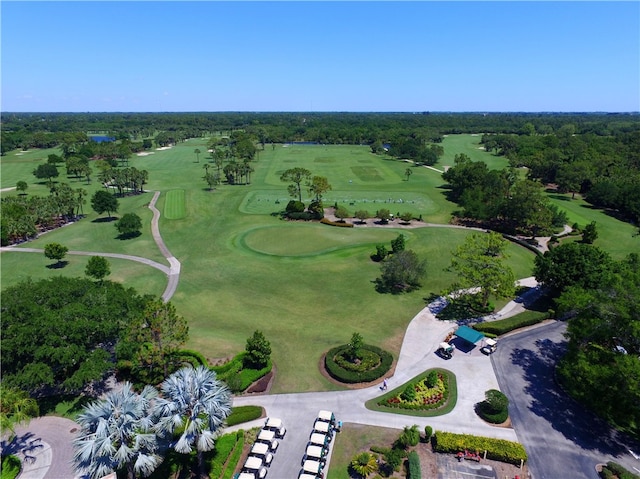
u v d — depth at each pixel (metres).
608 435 41.22
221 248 93.88
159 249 93.94
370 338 57.66
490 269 61.03
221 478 35.91
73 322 43.41
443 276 77.88
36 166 199.12
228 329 60.22
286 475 36.59
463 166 143.62
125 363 48.75
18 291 48.00
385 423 42.50
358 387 47.84
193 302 68.62
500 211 106.19
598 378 40.28
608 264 63.06
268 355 50.09
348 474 36.75
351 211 125.19
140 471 30.27
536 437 40.75
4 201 110.19
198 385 31.67
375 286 73.75
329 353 52.84
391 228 107.38
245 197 141.50
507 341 57.00
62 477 35.84
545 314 62.22
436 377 47.28
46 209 105.75
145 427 29.98
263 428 41.12
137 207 128.12
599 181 134.75
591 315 45.50
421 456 38.47
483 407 43.91
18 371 41.16
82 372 41.44
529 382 48.78
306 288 73.31
